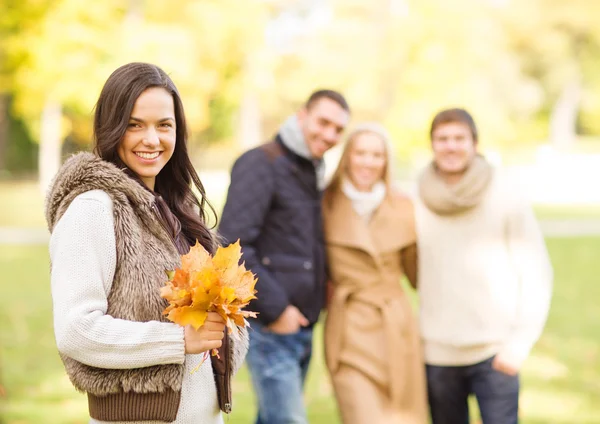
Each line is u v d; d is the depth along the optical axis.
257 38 34.09
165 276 3.37
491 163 6.11
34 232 25.98
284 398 5.72
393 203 6.20
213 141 55.12
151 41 29.34
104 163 3.36
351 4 37.00
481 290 5.89
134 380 3.26
